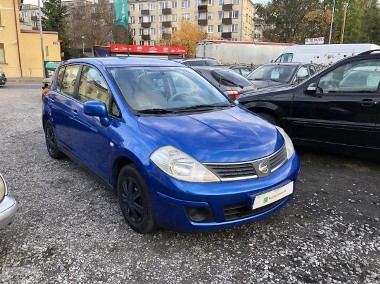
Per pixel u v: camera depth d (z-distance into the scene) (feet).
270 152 10.26
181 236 10.62
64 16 166.81
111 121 11.64
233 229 11.05
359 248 10.07
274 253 9.82
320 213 12.19
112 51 129.90
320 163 17.67
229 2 225.76
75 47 177.99
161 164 9.43
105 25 185.68
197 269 9.11
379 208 12.64
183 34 196.65
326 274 8.93
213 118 11.59
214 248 10.04
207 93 13.87
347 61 16.43
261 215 9.97
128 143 10.45
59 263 9.30
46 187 14.34
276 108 18.37
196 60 52.90
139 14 261.65
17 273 8.89
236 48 82.28
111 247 10.04
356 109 15.80
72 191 13.94
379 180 15.33
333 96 16.49
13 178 15.37
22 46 100.22
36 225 11.25
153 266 9.21
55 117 16.30
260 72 35.09
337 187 14.55
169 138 9.90
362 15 154.51
